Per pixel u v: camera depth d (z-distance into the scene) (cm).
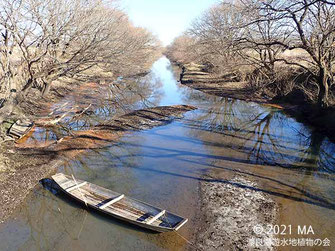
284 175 1083
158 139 1448
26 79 1570
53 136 1381
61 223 790
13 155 1107
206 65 4228
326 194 953
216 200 911
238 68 2853
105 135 1459
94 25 1648
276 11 1364
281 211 857
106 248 704
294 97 2139
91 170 1102
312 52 1496
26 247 706
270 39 2006
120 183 1010
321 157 1257
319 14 1414
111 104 2139
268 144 1407
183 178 1054
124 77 3544
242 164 1173
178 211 855
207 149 1330
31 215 816
